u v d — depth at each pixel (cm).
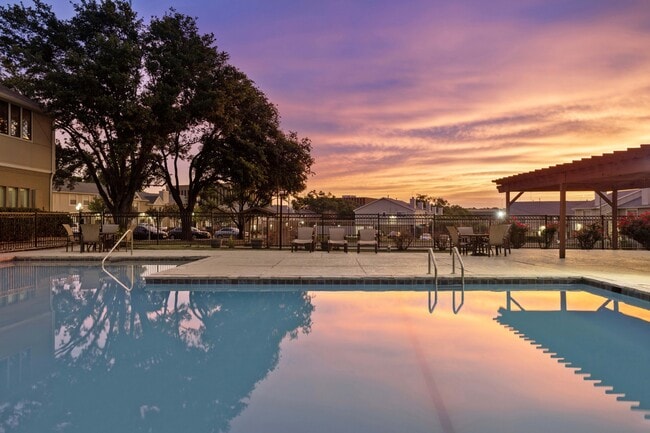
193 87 2302
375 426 302
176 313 686
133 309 716
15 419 319
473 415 320
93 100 2005
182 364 443
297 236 1669
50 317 661
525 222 1936
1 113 1911
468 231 1655
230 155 2597
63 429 303
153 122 2048
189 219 2228
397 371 414
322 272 989
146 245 1941
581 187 1759
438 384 380
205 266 1114
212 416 322
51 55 2139
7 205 1956
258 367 429
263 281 914
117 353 484
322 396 356
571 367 427
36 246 1692
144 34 2289
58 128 2177
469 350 483
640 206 3083
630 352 479
